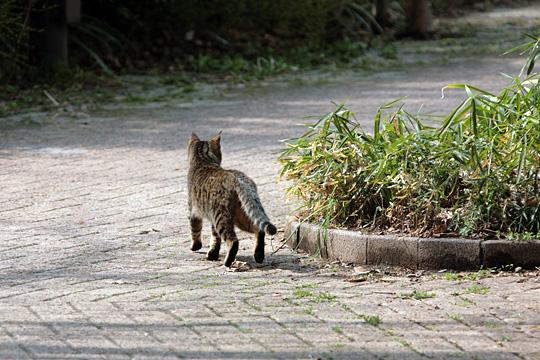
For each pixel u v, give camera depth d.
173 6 24.70
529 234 8.82
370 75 22.47
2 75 20.48
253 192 8.86
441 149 9.44
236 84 21.42
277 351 6.79
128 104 18.97
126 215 10.98
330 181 9.59
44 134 16.00
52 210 11.20
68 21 20.92
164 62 23.73
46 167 13.51
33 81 20.55
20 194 11.96
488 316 7.42
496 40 28.50
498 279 8.40
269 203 11.43
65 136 15.82
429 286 8.27
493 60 24.52
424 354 6.69
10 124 16.91
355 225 9.45
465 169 9.26
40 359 6.70
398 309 7.62
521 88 10.13
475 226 9.02
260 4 25.83
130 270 8.91
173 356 6.73
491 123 9.87
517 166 9.27
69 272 8.84
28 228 10.42
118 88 20.70
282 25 26.23
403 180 9.32
